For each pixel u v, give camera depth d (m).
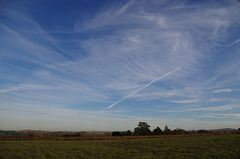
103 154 22.06
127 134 92.25
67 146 29.95
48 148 26.36
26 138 52.03
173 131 105.25
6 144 30.56
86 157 19.47
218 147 26.33
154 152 24.02
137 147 29.64
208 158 18.33
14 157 18.25
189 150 24.58
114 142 40.47
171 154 21.73
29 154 20.23
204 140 38.81
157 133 95.62
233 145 27.31
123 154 21.80
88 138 57.41
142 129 95.12
